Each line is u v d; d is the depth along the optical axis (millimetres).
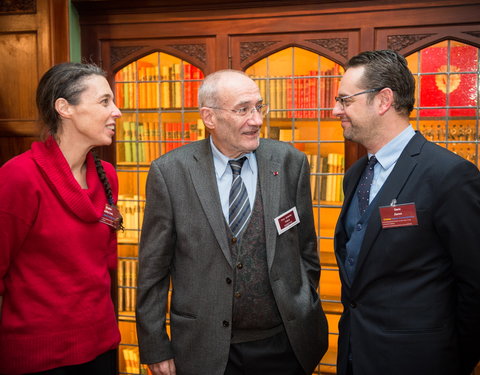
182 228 1697
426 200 1441
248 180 1761
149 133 3039
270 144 1847
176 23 2828
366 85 1531
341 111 1610
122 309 3141
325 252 2869
